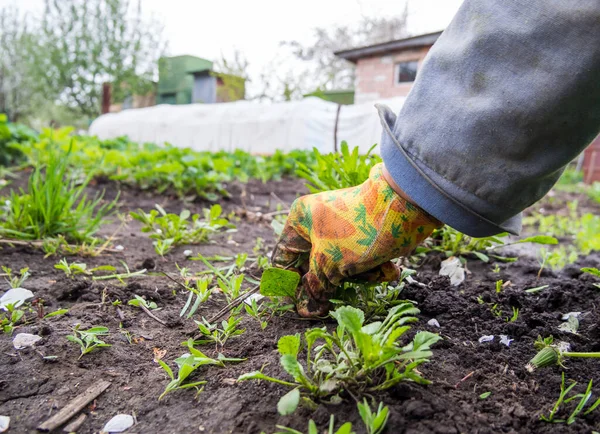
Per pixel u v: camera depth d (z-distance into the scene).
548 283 1.90
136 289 1.75
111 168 4.90
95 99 22.98
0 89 15.92
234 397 1.03
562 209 5.50
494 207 0.98
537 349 1.27
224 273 2.02
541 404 1.02
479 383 1.08
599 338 1.34
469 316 1.47
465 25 1.00
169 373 1.09
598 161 11.08
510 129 0.93
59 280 1.86
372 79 11.77
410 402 0.94
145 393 1.11
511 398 1.03
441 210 1.00
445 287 1.77
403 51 11.20
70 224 2.44
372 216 1.11
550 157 0.95
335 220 1.17
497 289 1.67
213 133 10.90
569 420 0.94
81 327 1.41
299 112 9.27
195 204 4.11
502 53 0.93
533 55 0.90
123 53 22.92
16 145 5.33
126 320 1.48
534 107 0.90
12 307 1.45
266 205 4.34
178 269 2.09
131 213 2.44
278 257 1.37
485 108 0.94
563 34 0.88
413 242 1.12
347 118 8.62
